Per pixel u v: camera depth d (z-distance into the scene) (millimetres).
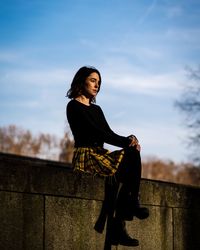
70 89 5719
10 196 4398
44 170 4758
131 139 5328
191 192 7223
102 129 5398
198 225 7297
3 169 4352
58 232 4875
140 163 5391
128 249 5887
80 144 5496
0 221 4289
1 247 4277
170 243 6668
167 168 116625
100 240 5387
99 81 5754
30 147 76812
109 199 5488
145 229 6199
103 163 5324
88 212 5250
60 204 4918
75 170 5352
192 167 39875
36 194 4660
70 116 5504
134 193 5387
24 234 4508
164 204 6586
